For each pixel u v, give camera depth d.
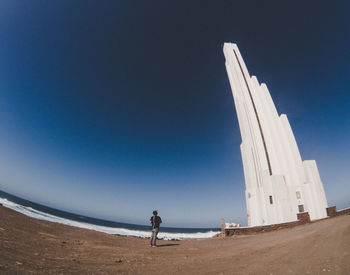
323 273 3.07
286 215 26.47
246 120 36.22
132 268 4.00
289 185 30.50
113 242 8.89
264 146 34.12
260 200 28.91
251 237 13.70
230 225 30.59
